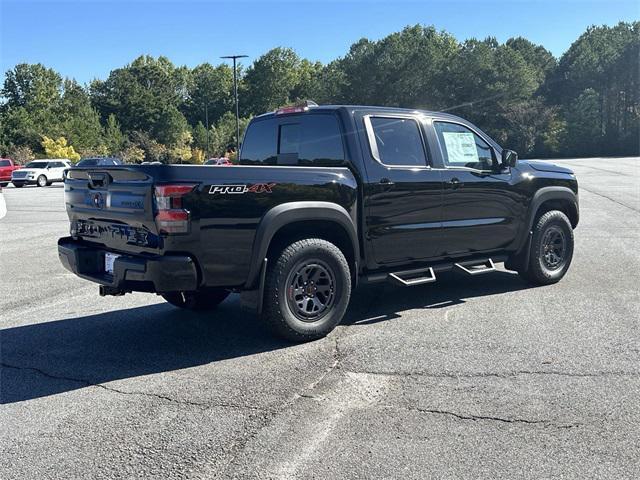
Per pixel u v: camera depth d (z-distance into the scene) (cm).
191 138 8188
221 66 11850
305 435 352
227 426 366
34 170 3653
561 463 314
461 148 640
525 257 709
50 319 627
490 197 652
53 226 1473
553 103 9550
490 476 303
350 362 471
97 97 9638
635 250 949
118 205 489
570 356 472
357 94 8700
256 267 487
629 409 376
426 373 444
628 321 564
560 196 725
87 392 427
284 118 619
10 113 6444
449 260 637
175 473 315
